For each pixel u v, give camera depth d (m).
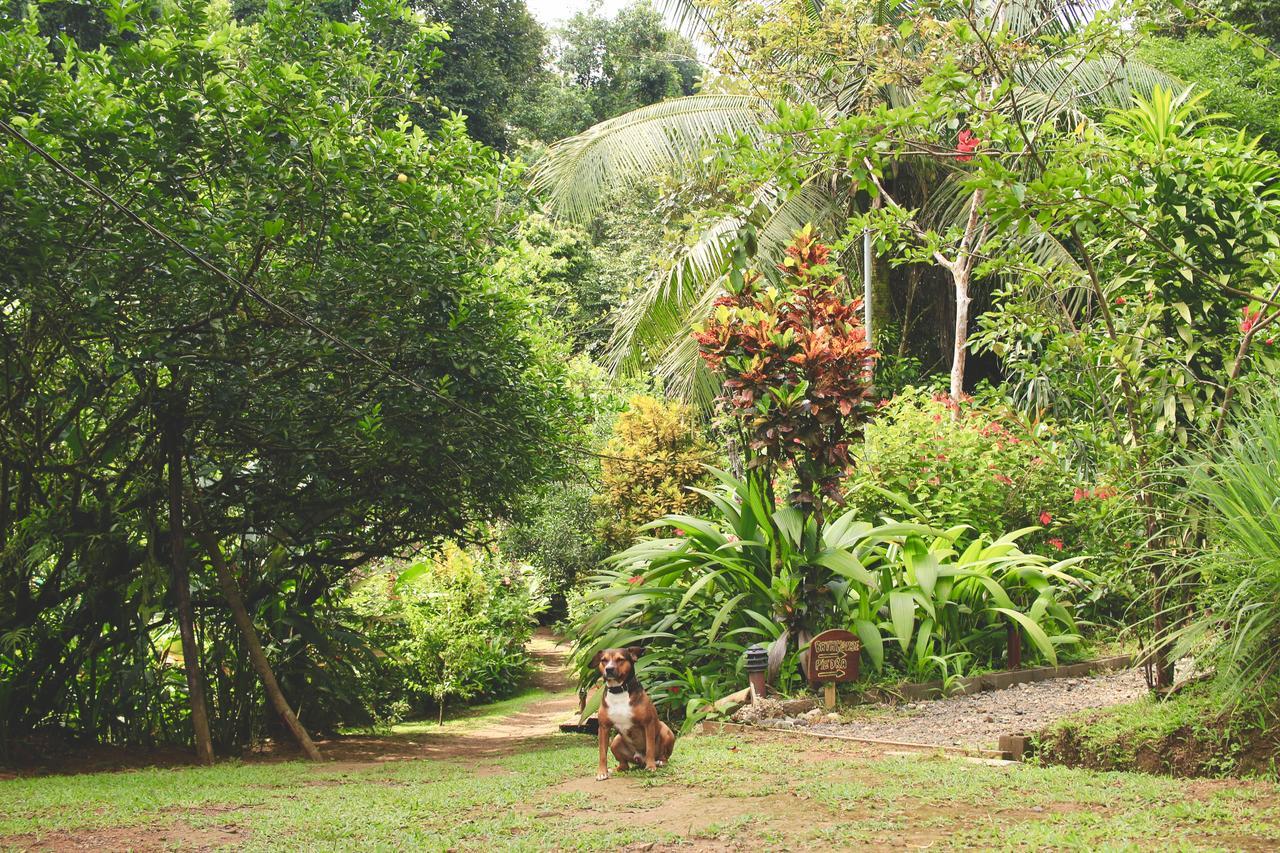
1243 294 5.56
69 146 7.52
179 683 9.95
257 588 10.10
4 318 7.96
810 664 7.90
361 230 8.62
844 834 3.97
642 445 17.78
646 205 26.34
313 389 8.76
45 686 9.13
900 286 18.58
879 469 10.68
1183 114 6.79
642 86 35.28
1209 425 6.18
